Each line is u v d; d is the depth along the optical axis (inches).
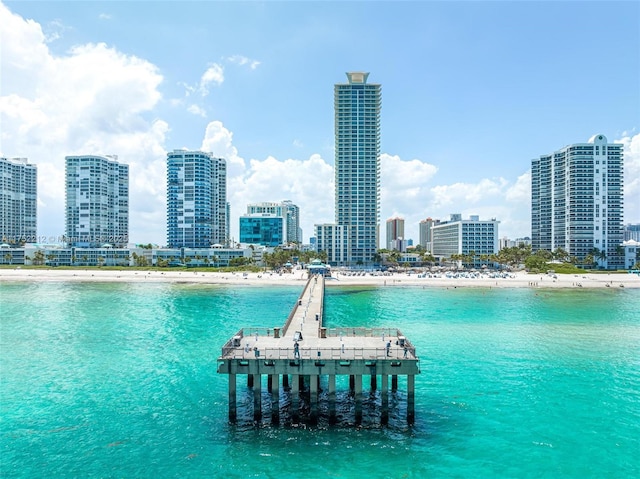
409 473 1290.6
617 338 2952.8
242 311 4067.4
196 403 1787.6
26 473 1286.9
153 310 4119.1
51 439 1489.9
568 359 2434.8
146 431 1542.8
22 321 3521.2
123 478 1262.3
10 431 1547.7
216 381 2053.4
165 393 1899.6
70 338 2903.5
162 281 7145.7
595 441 1494.8
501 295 5418.3
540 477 1282.0
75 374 2148.1
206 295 5344.5
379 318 3673.7
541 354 2536.9
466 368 2262.6
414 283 6747.1
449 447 1440.7
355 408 1584.6
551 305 4522.6
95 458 1368.1
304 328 2201.0
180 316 3777.1
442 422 1619.1
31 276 7780.5
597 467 1336.1
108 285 6555.1
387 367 1552.7
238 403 1785.2
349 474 1280.8
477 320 3599.9
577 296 5344.5
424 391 1930.4
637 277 7834.6
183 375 2134.6
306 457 1370.6
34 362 2348.7
